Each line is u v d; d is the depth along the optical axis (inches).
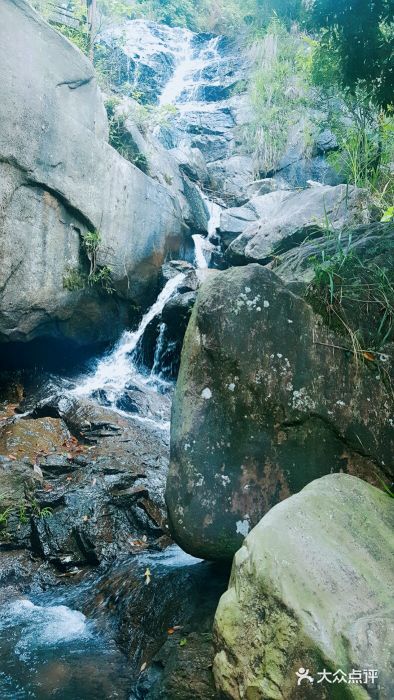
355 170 307.0
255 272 135.6
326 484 113.4
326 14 157.4
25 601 165.8
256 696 91.4
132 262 324.5
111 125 367.2
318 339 138.3
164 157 409.7
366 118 326.0
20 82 234.2
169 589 147.2
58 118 258.2
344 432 137.5
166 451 250.2
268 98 538.9
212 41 673.6
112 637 144.6
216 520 130.9
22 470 212.2
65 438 247.0
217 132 561.3
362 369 140.6
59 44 259.9
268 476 133.3
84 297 294.0
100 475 212.7
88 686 124.3
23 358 294.0
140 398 297.4
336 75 186.9
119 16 531.5
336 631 85.4
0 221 235.6
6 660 134.3
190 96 617.3
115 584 162.6
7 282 244.8
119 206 309.0
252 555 99.3
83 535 185.9
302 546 97.2
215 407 132.7
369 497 113.5
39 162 248.1
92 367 320.8
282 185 498.3
